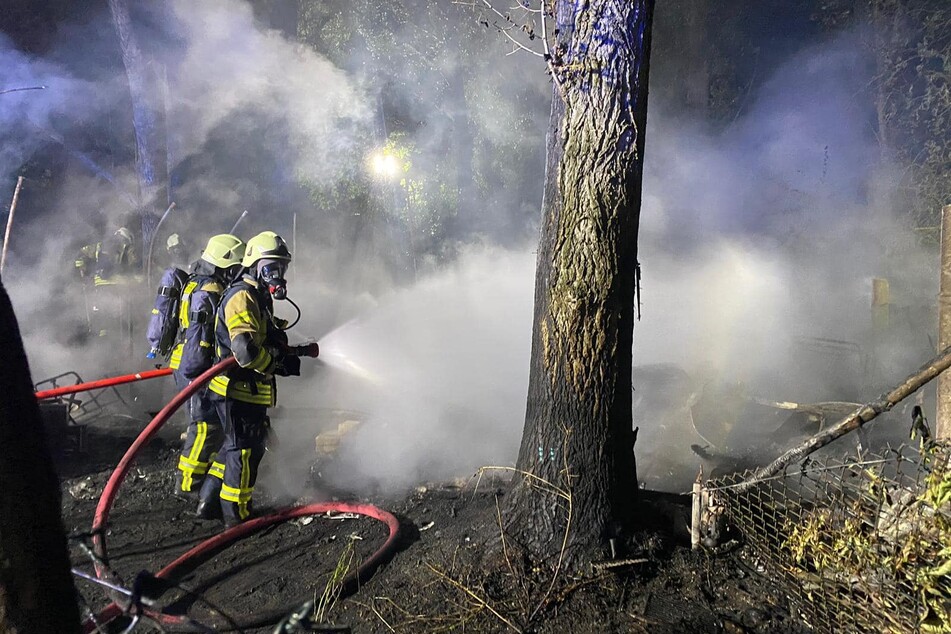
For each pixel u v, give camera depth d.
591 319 3.13
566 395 3.19
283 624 1.74
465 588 3.05
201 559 3.69
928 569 2.52
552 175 3.21
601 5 3.00
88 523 4.21
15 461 1.58
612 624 2.84
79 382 5.68
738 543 3.30
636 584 3.06
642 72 3.09
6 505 1.57
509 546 3.22
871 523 2.85
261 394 4.06
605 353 3.16
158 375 4.58
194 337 4.06
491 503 4.04
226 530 4.00
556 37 3.15
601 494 3.19
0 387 1.55
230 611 3.14
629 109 3.06
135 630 3.02
